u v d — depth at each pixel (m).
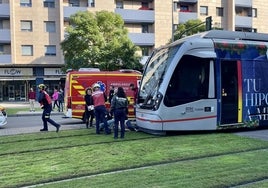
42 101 14.46
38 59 49.66
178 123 12.52
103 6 51.06
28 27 49.50
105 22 40.47
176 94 12.52
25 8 49.06
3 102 48.50
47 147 10.60
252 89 13.66
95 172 7.53
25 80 49.88
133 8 53.44
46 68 50.50
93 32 39.12
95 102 13.48
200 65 12.75
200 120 12.73
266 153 9.24
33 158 9.04
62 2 49.81
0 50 49.09
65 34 46.41
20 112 28.61
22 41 49.12
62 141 11.70
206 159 8.61
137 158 8.80
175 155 9.09
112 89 17.33
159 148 10.10
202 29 44.81
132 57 39.06
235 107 13.28
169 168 7.71
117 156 9.10
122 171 7.58
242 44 13.55
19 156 9.33
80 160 8.71
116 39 39.56
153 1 53.66
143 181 6.69
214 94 12.87
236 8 60.81
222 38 13.55
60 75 50.78
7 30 48.38
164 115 12.41
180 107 12.52
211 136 12.15
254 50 13.80
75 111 18.34
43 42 49.84
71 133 13.71
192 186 6.33
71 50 39.56
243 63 13.48
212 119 12.88
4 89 49.94
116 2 52.59
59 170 7.75
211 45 12.95
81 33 38.84
